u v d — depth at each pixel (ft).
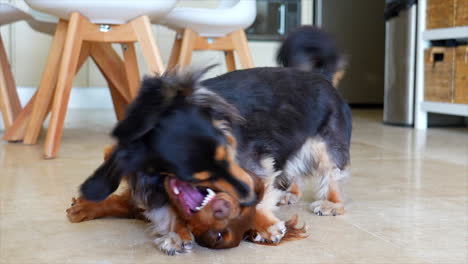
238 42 11.75
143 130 3.45
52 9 8.82
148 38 9.00
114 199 5.10
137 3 8.75
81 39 8.93
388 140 11.23
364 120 15.89
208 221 3.96
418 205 5.73
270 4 19.20
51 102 10.48
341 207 5.37
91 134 11.78
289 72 5.38
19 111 11.69
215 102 3.78
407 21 13.75
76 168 7.66
